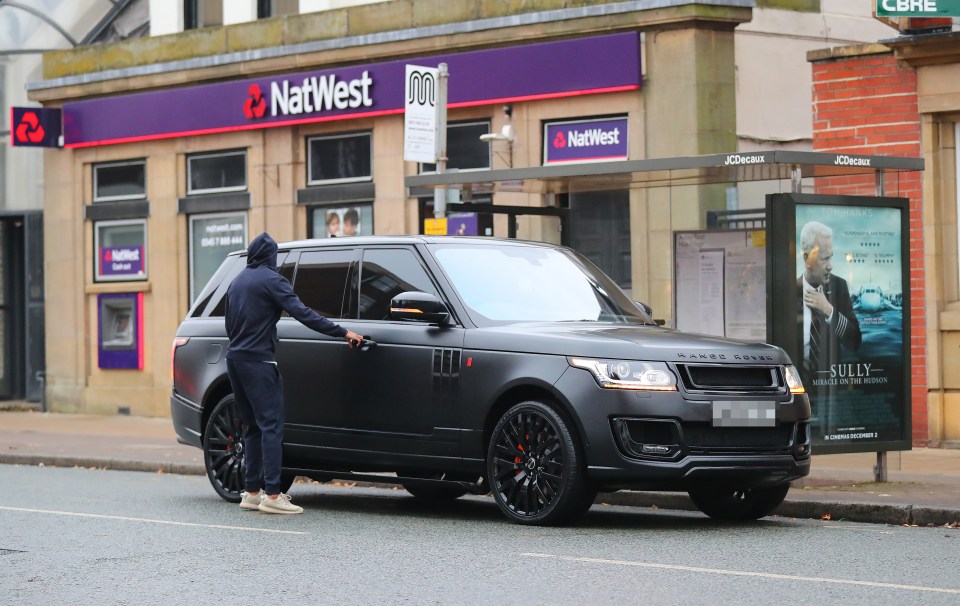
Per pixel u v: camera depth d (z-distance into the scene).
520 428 12.71
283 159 28.16
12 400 33.03
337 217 27.58
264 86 28.14
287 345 14.51
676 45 23.22
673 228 19.38
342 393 14.01
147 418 29.98
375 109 26.59
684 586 9.68
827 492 14.60
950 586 9.69
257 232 28.53
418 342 13.49
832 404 15.07
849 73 20.72
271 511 14.12
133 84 30.19
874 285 15.33
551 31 24.27
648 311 14.87
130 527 13.10
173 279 29.91
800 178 15.16
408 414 13.51
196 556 11.27
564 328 13.02
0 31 32.56
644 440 12.13
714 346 12.51
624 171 16.31
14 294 33.16
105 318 31.00
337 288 14.41
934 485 15.23
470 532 12.56
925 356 20.03
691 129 23.11
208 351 15.45
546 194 19.20
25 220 32.41
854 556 11.06
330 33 27.25
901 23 19.81
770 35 24.67
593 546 11.59
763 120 24.50
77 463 21.05
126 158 30.66
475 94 25.20
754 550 11.38
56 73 31.56
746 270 17.41
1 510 14.58
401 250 14.13
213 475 15.38
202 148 29.41
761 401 12.37
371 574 10.31
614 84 23.64
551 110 24.53
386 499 16.09
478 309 13.42
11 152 32.56
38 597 9.62
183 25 30.44
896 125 20.31
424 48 25.86
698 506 13.98
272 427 14.04
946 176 20.09
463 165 25.75
